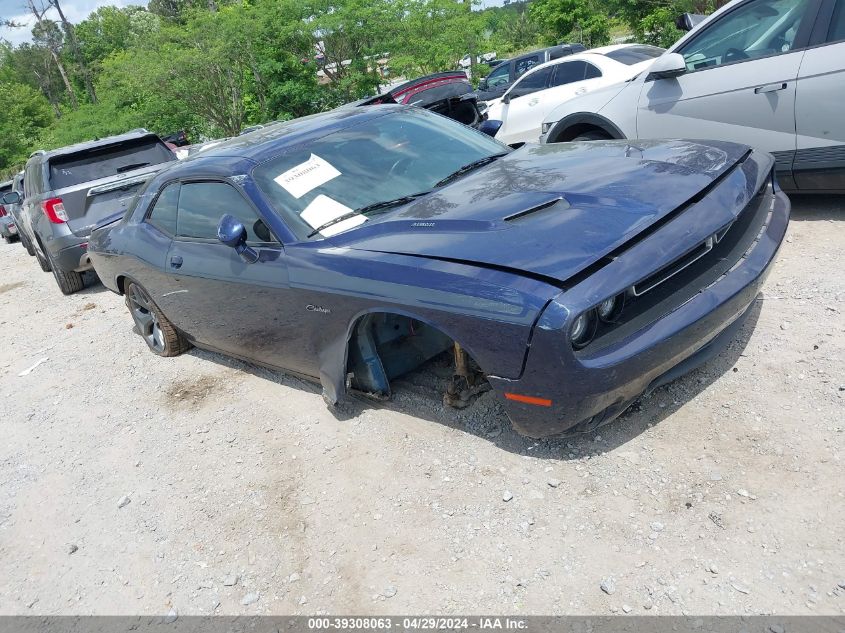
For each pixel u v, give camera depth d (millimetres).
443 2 19109
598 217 2697
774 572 2195
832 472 2520
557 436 2801
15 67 63938
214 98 21719
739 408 2979
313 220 3469
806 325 3488
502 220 2855
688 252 2613
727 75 4883
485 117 10188
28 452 4480
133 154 8320
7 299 9539
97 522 3494
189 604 2752
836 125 4398
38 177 8117
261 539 3012
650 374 2604
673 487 2643
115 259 5094
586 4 26469
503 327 2500
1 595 3148
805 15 4500
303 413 3975
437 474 3072
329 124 4176
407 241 3010
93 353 6105
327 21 17719
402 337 3510
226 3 25516
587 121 5930
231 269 3805
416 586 2516
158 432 4262
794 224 4914
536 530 2613
